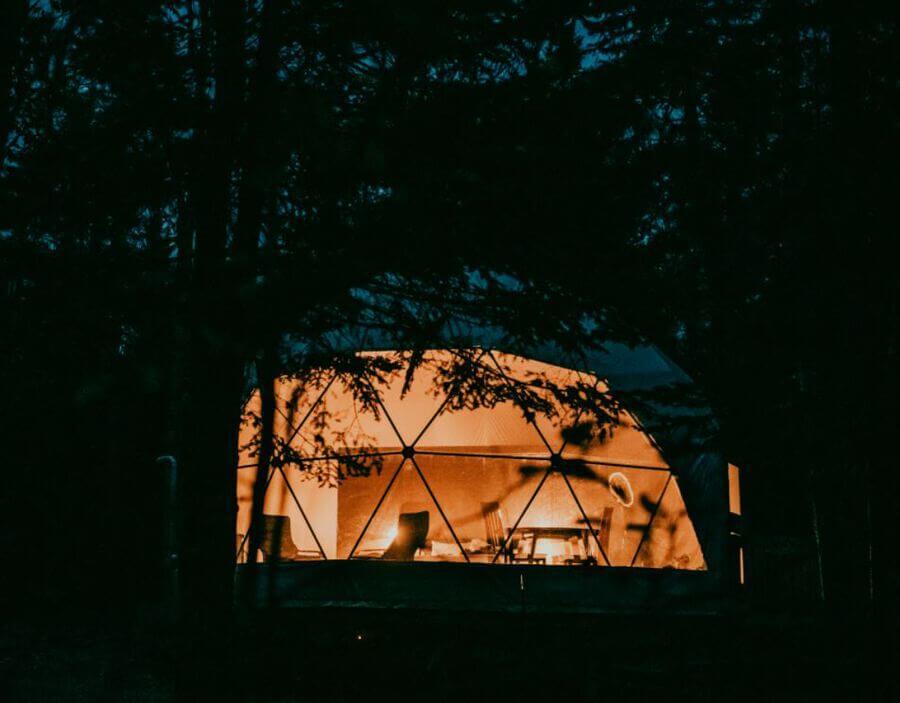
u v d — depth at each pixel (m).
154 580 14.11
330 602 12.15
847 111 6.78
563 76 6.52
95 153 5.95
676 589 13.20
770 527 17.95
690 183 7.15
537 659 9.86
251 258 5.55
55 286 5.50
